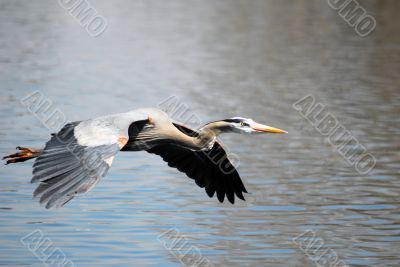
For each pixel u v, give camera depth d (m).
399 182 14.81
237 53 32.56
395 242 11.60
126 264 10.56
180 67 28.92
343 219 12.66
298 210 13.10
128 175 15.08
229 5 48.75
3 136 17.50
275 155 16.89
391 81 26.72
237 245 11.43
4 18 39.97
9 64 27.88
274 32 38.59
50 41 33.84
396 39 36.47
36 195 7.27
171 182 14.70
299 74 27.89
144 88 24.31
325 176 15.21
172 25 40.19
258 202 13.52
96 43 33.97
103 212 12.77
